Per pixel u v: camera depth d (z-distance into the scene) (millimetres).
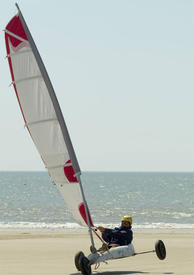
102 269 33969
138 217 148125
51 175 32469
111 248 32375
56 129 31875
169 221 133875
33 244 56281
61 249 51312
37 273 32875
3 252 47844
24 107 32344
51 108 31812
